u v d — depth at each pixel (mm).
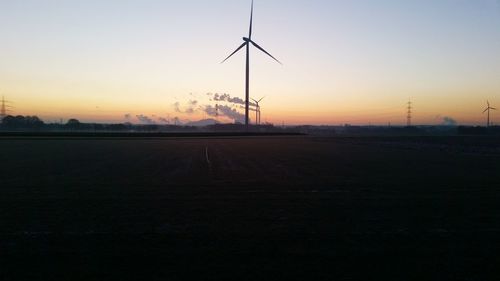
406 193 21625
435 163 39812
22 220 15008
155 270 9758
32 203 18469
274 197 20281
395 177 28578
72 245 11789
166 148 64500
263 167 35750
